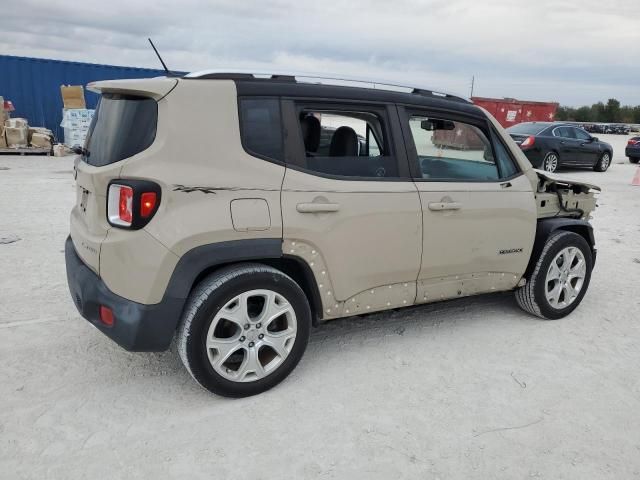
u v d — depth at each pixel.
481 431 2.80
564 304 4.35
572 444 2.73
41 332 3.76
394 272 3.42
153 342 2.72
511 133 15.54
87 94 17.67
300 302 3.07
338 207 3.09
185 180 2.68
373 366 3.44
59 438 2.62
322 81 3.21
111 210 2.71
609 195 11.45
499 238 3.86
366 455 2.58
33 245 5.88
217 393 2.92
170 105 2.71
